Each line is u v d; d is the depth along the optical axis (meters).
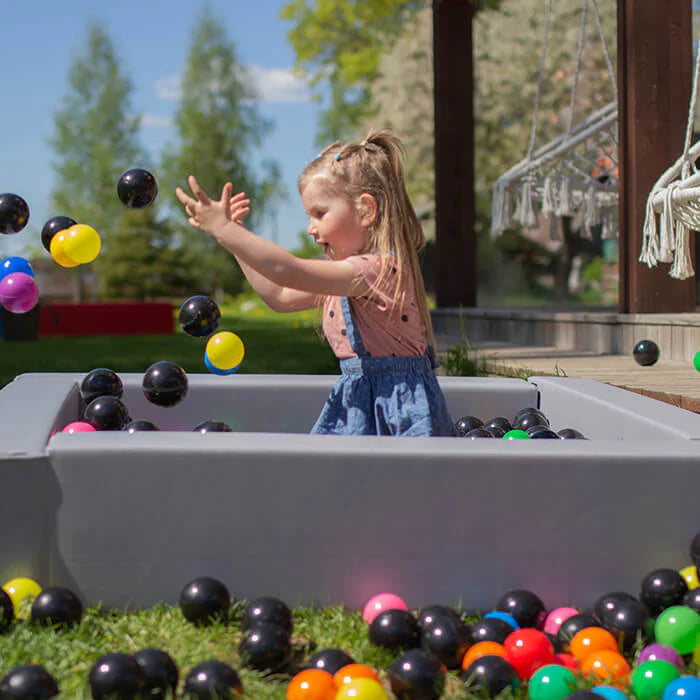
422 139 27.36
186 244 45.28
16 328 15.91
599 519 2.26
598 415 3.11
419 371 2.79
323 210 2.79
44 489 2.18
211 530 2.21
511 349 7.62
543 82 25.62
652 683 1.83
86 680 1.80
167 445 2.20
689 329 6.18
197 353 12.63
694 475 2.28
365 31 30.44
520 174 9.76
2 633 2.07
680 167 5.20
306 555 2.23
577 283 36.34
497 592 2.25
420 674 1.83
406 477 2.22
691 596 2.11
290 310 3.02
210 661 1.82
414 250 2.88
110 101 43.75
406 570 2.24
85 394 3.34
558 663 1.97
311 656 2.04
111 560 2.20
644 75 6.74
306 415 3.45
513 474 2.24
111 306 18.91
